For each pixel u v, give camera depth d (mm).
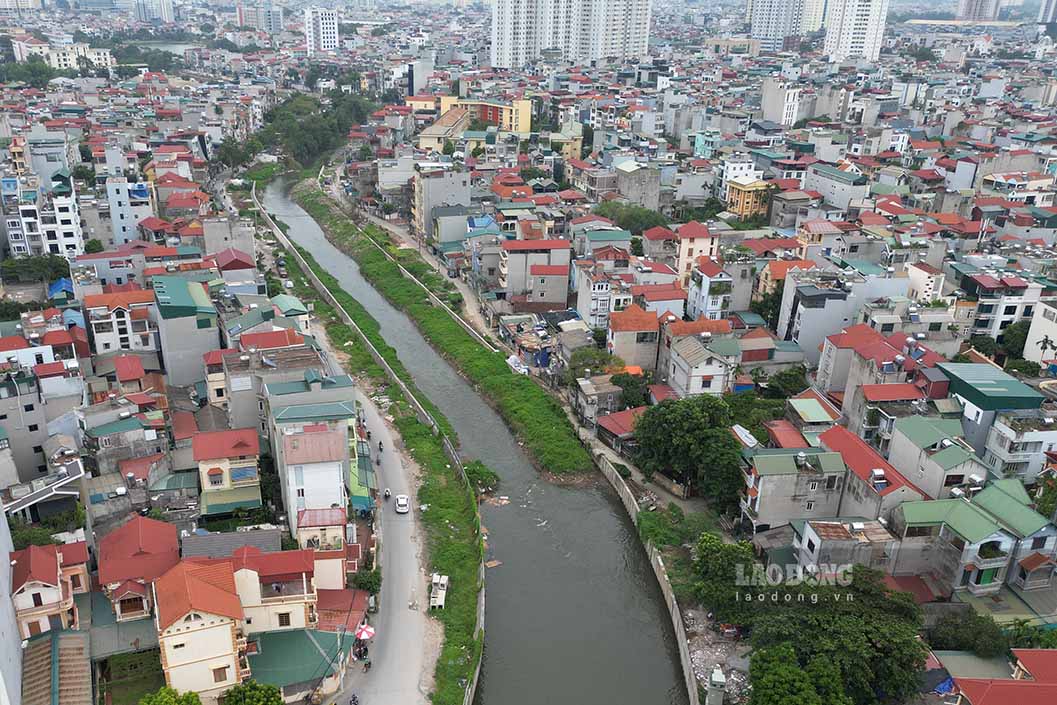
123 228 177250
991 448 99000
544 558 98375
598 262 151000
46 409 102125
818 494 93188
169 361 124125
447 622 84062
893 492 86000
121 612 76188
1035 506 87312
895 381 109188
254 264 156250
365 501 98188
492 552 98688
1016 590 82750
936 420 99625
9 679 62594
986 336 134250
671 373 125000
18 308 137875
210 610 67812
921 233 165625
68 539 79938
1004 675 71938
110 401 103875
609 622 89188
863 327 121188
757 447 100750
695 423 102625
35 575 71500
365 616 82875
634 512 103500
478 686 79875
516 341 148250
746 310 148750
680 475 105938
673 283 148875
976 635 74812
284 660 73812
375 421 124062
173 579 70812
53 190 174000
